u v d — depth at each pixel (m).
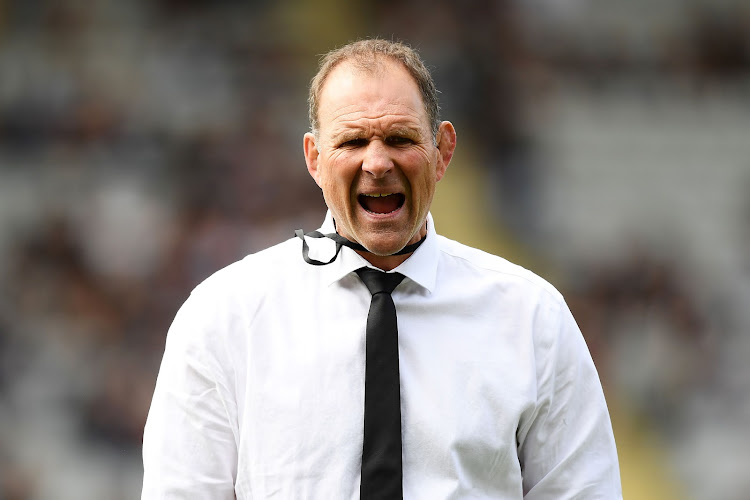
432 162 7.03
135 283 32.19
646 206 39.62
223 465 7.05
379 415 6.91
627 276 35.75
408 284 7.34
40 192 34.78
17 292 31.75
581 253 36.66
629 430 30.50
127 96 37.47
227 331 7.17
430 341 7.25
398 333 7.24
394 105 6.88
